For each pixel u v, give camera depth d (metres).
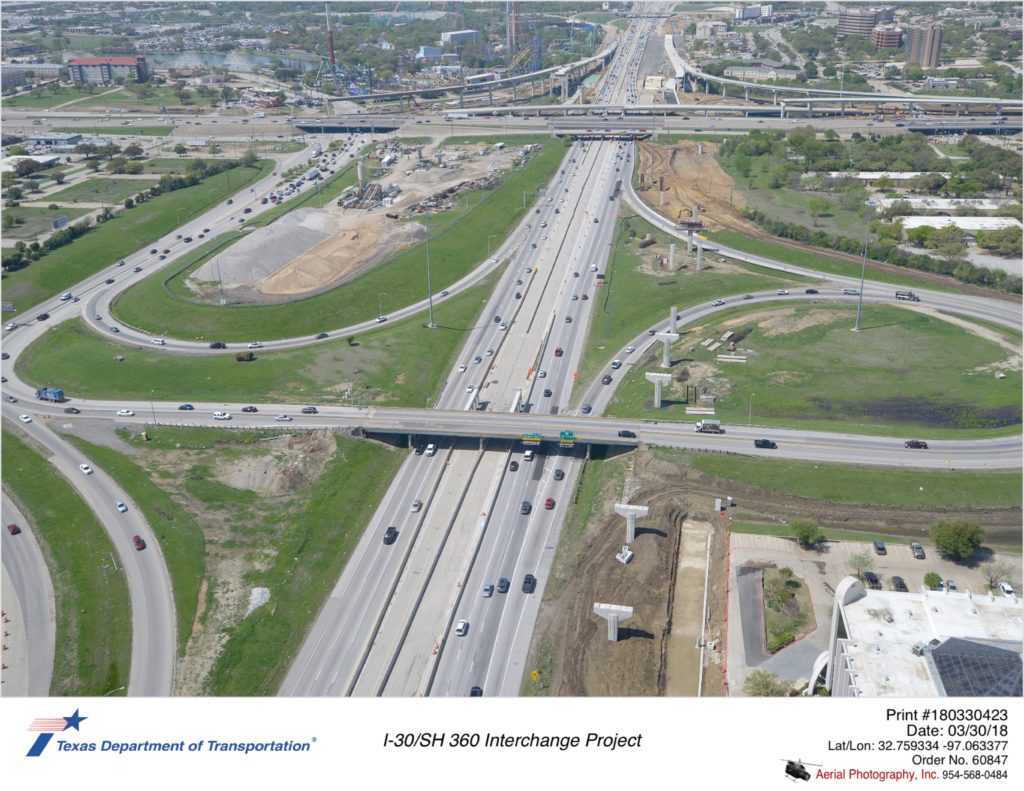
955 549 160.75
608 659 144.00
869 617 123.12
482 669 145.38
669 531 175.38
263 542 175.00
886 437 199.25
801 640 146.50
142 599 160.75
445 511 186.88
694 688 138.12
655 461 193.50
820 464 189.88
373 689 142.00
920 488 182.00
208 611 158.12
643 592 158.62
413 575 168.50
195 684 143.12
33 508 186.62
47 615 158.12
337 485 193.62
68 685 143.12
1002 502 177.50
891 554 165.50
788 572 159.88
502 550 174.00
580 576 165.12
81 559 171.00
